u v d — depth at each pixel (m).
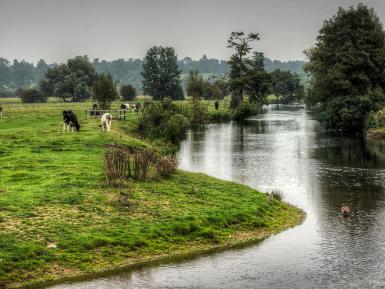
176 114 78.69
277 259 25.20
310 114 137.88
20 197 29.80
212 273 23.47
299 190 40.34
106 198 30.81
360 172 47.88
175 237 26.98
